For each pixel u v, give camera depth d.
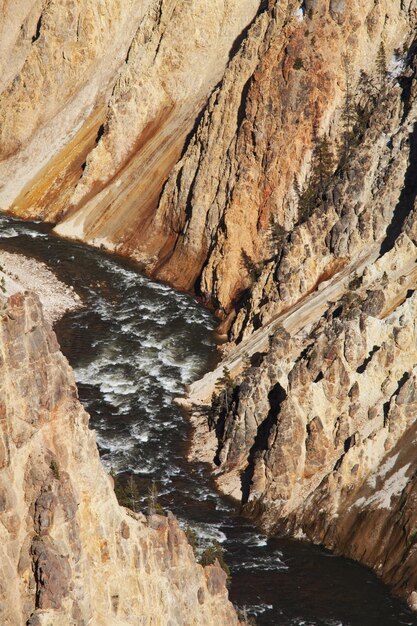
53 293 145.62
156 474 104.25
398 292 111.69
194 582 59.88
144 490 101.06
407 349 102.00
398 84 140.12
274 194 144.00
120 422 113.56
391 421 97.56
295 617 83.00
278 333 114.06
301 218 139.25
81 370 124.81
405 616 83.94
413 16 148.00
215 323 138.38
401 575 87.88
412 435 96.88
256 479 99.38
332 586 87.56
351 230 127.19
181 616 57.88
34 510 49.34
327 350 103.69
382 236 125.50
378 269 118.00
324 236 129.00
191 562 60.03
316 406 100.56
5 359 49.25
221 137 153.50
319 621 82.69
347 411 100.75
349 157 135.38
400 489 93.62
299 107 145.62
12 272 151.12
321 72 145.88
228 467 104.88
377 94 143.00
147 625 54.84
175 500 100.00
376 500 94.00
